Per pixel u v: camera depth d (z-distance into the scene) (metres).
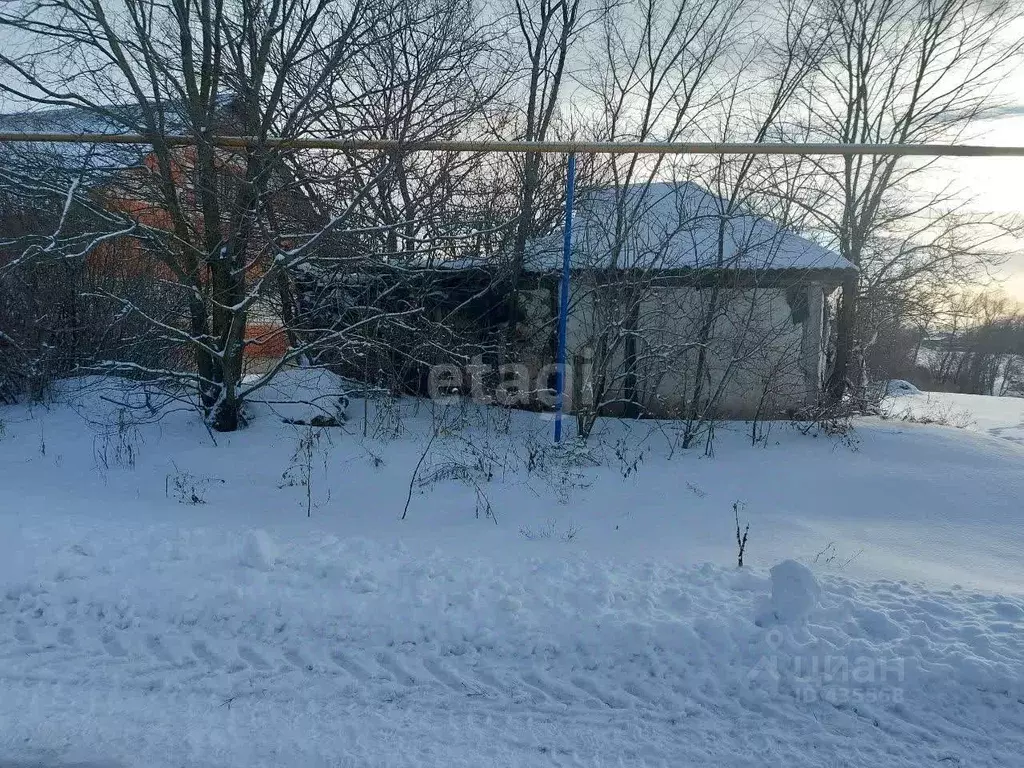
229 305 10.09
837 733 3.91
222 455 9.41
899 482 9.07
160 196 9.55
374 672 4.35
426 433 10.47
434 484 8.56
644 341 10.82
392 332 11.34
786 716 4.02
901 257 15.60
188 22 9.37
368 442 9.99
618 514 7.88
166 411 10.77
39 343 11.74
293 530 6.97
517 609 4.94
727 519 7.82
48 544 5.87
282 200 10.16
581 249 10.67
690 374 11.46
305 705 4.06
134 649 4.60
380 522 7.43
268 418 10.63
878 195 14.80
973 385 40.19
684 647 4.54
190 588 5.17
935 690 4.23
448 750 3.69
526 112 12.58
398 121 10.23
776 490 8.84
